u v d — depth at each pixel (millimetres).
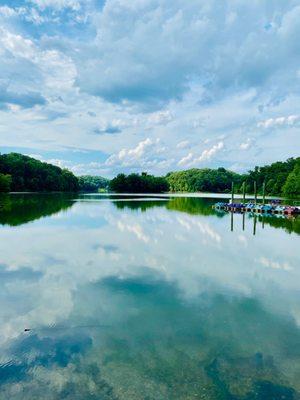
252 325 10789
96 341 9695
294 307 12305
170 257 19547
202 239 25641
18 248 21297
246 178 165625
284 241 25172
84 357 8844
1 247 21547
